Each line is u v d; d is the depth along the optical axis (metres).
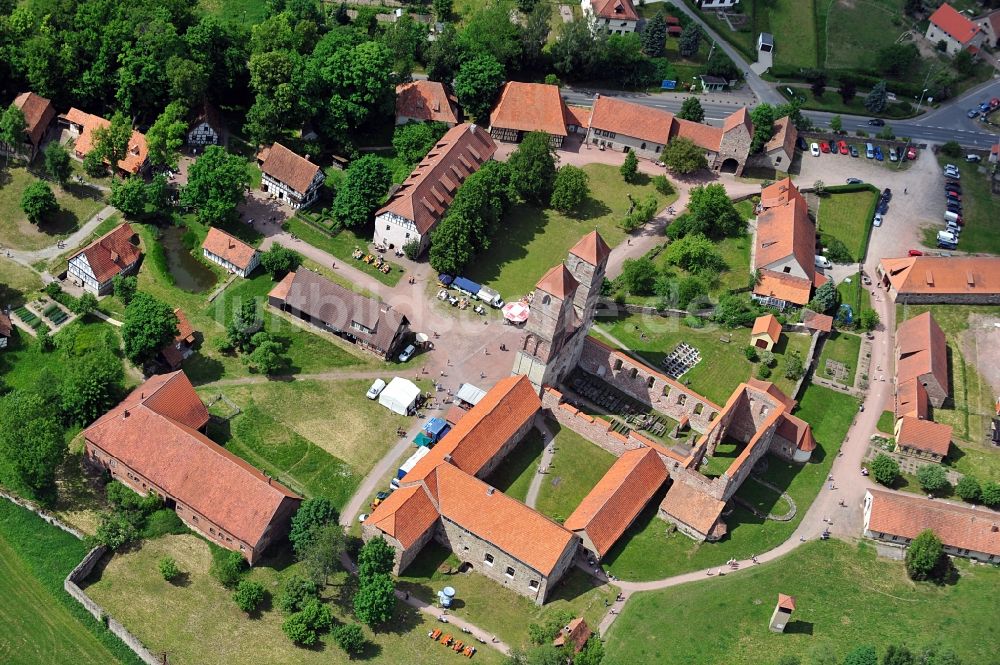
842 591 176.50
